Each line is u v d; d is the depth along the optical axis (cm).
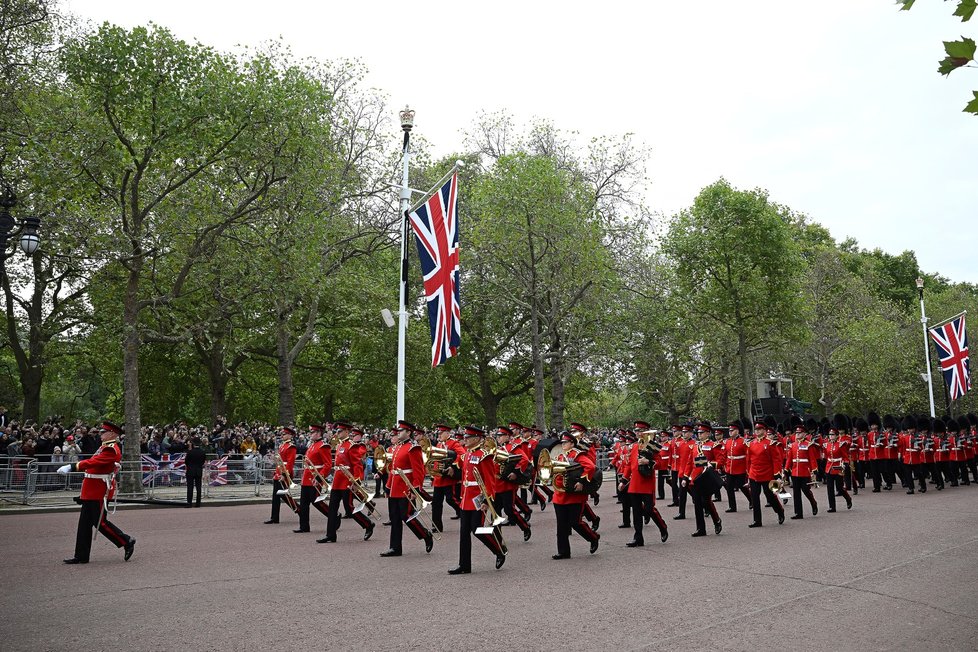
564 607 926
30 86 2762
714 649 736
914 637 777
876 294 6862
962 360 3791
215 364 4244
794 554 1311
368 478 3238
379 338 4256
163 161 2633
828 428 3028
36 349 3747
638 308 4419
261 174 2934
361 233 3800
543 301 4316
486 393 5122
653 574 1147
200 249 2852
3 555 1377
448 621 861
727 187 4594
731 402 5625
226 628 838
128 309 2692
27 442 2502
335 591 1039
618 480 1869
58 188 2431
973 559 1220
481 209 3797
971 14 478
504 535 1702
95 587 1073
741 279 4591
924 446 2617
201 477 2452
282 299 3034
